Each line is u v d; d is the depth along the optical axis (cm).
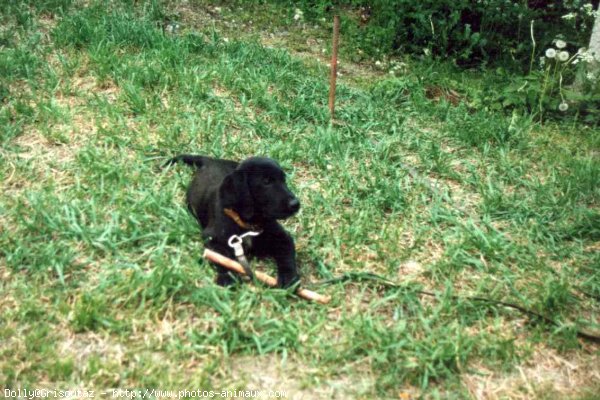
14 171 246
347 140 288
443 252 233
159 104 288
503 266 228
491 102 331
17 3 343
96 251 220
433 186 265
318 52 380
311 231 235
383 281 218
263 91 304
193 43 335
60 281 209
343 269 224
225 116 289
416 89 331
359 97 321
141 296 205
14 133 263
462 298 213
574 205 262
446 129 305
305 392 189
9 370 186
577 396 193
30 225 222
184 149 267
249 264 220
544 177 281
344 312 207
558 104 331
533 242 244
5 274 210
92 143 264
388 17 404
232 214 214
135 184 248
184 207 238
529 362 200
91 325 198
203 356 193
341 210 248
